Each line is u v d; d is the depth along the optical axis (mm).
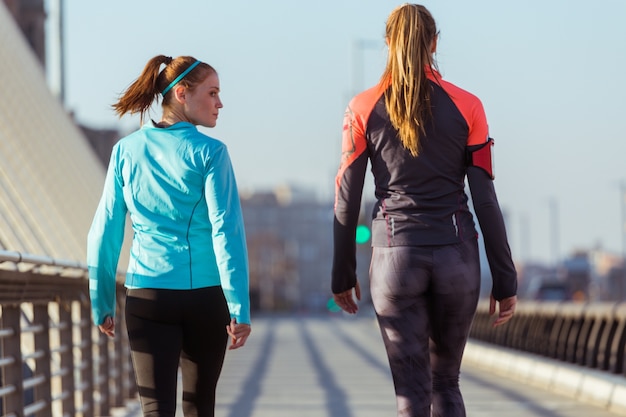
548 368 26531
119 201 8906
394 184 8922
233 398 23281
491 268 9078
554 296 104125
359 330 76812
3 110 29094
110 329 9117
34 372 14953
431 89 8875
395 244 8867
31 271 13320
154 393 8641
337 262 9203
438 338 9039
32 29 65188
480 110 8945
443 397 9094
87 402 18094
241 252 8641
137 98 9086
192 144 8750
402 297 8867
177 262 8672
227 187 8734
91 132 78250
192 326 8742
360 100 9023
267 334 68688
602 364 23266
